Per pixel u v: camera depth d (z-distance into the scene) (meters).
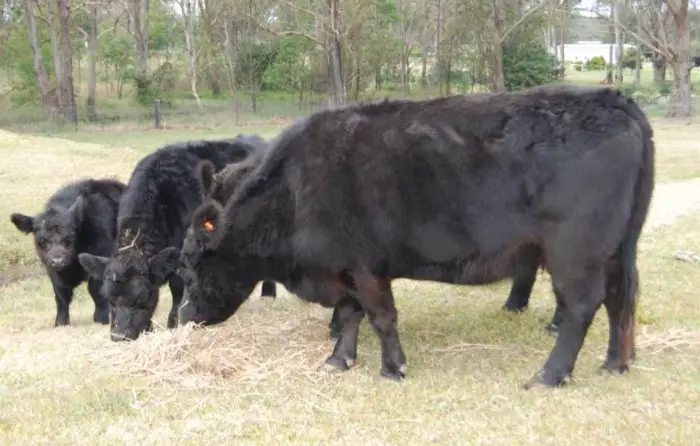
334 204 5.85
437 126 5.72
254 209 6.16
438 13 50.94
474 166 5.56
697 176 17.50
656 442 4.69
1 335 8.01
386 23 49.75
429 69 57.44
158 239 7.88
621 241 5.55
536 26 48.47
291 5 42.97
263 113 43.06
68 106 40.97
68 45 41.44
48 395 5.82
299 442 4.94
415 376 6.14
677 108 39.38
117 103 51.28
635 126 5.48
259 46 49.47
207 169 6.61
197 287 6.52
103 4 51.56
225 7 49.28
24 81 50.22
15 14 49.19
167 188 8.18
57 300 8.77
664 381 5.73
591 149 5.39
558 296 5.66
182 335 6.64
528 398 5.53
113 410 5.52
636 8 50.12
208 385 5.97
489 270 5.75
